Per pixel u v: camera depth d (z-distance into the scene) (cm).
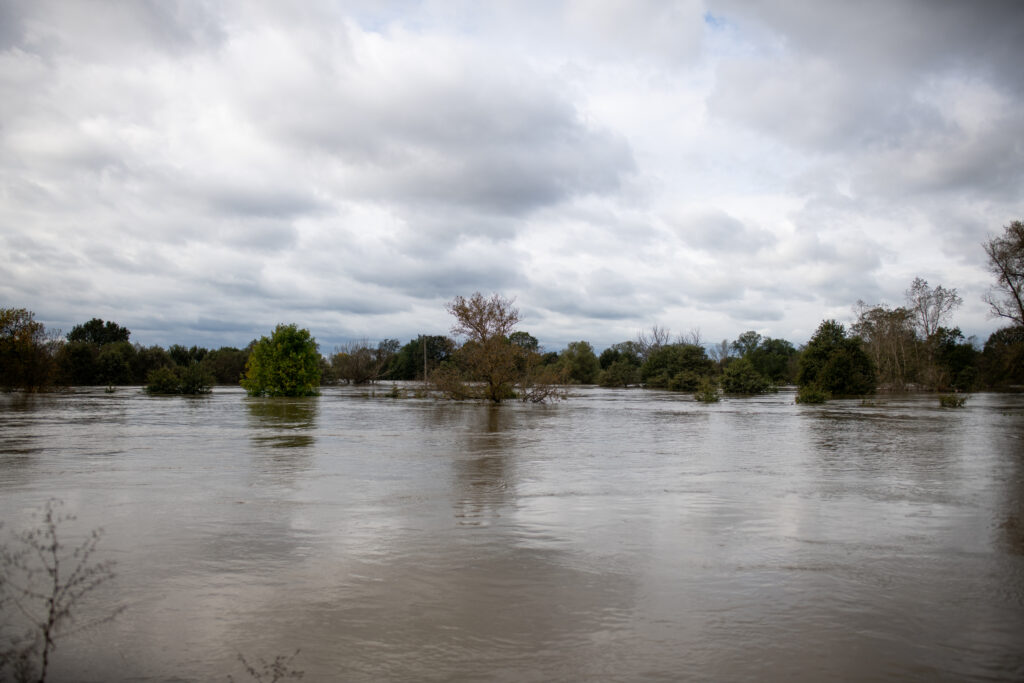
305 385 4259
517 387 3672
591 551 597
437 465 1145
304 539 637
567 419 2345
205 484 940
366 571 539
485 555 584
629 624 429
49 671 363
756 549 604
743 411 2903
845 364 4688
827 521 717
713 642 400
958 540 635
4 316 4075
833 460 1227
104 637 408
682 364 6700
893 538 643
